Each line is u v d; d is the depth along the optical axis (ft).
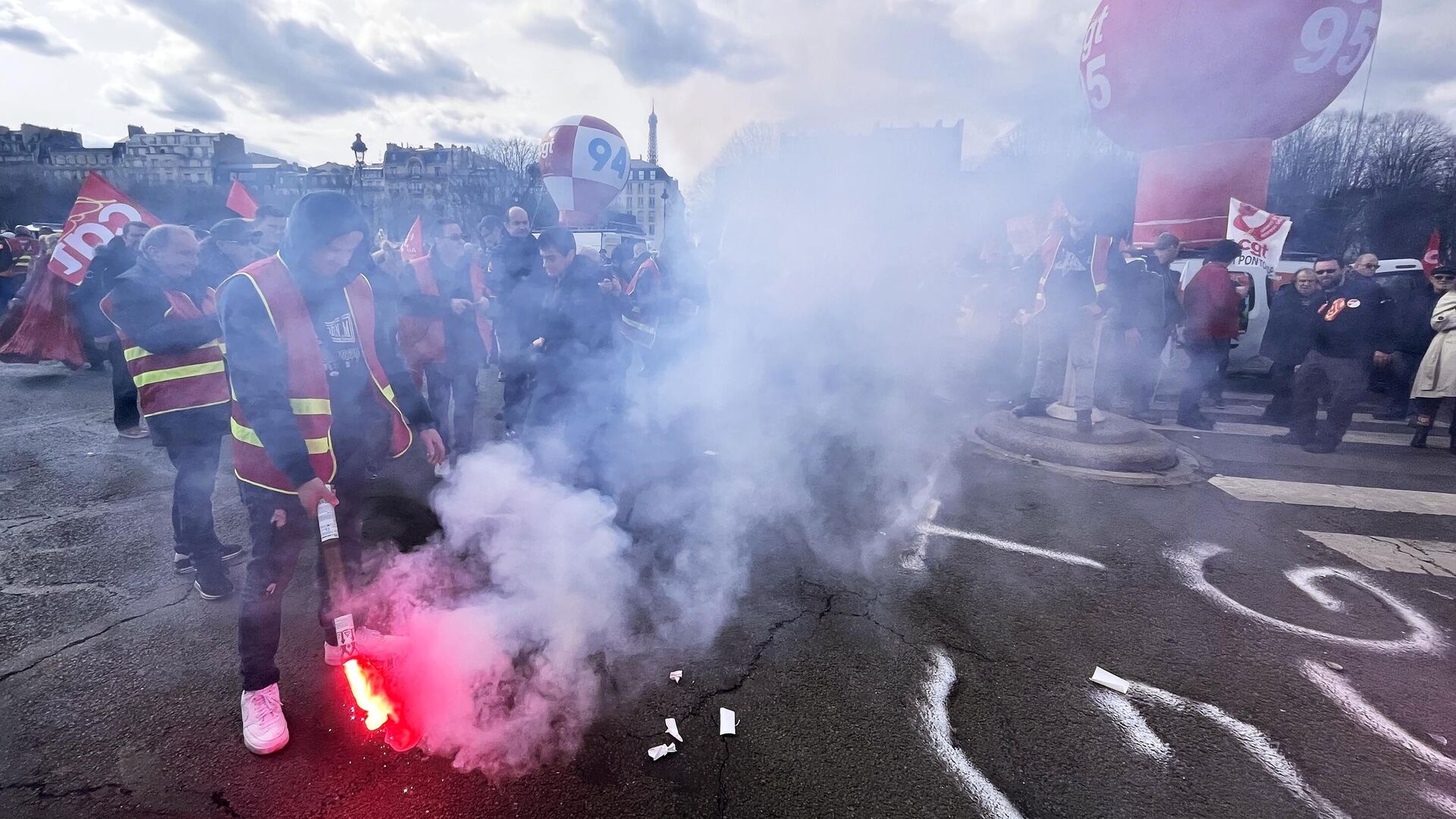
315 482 6.25
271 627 6.55
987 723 7.14
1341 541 12.00
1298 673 8.11
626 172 37.22
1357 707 7.51
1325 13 19.85
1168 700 7.55
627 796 6.09
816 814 5.94
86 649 8.00
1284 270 27.66
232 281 6.03
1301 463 16.70
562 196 36.65
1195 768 6.57
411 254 23.58
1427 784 6.42
